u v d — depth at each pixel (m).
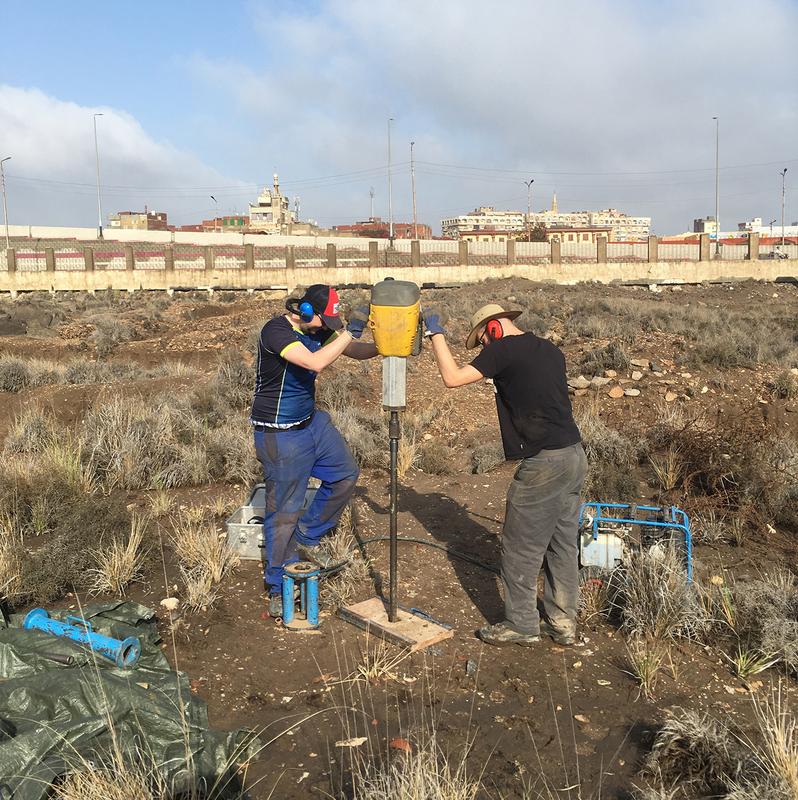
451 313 18.42
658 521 5.22
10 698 3.07
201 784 2.80
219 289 38.47
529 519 4.00
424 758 2.97
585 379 10.49
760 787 2.79
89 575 4.90
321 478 4.75
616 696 3.66
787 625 4.03
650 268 37.66
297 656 4.01
